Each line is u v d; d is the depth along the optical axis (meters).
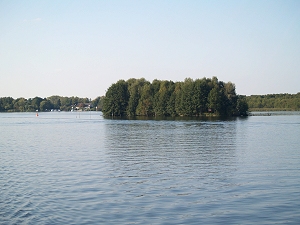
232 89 158.88
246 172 29.61
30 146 50.97
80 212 19.20
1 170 30.95
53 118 181.25
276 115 179.88
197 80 159.25
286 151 42.84
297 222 17.67
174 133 72.62
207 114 157.88
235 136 64.62
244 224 17.47
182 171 30.22
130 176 28.16
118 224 17.48
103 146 49.88
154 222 17.75
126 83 180.88
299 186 24.56
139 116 174.25
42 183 25.73
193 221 17.88
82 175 28.59
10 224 17.42
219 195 22.38
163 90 166.38
